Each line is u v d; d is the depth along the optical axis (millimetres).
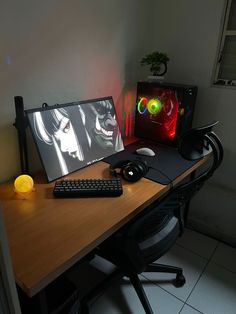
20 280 741
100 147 1548
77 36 1426
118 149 1661
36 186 1241
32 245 874
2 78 1167
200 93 1852
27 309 941
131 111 1989
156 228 1296
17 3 1125
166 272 1614
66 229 955
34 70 1277
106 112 1607
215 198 2006
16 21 1144
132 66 1864
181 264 1797
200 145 1327
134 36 1795
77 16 1391
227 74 1737
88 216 1031
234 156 1830
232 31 1630
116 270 1567
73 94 1512
